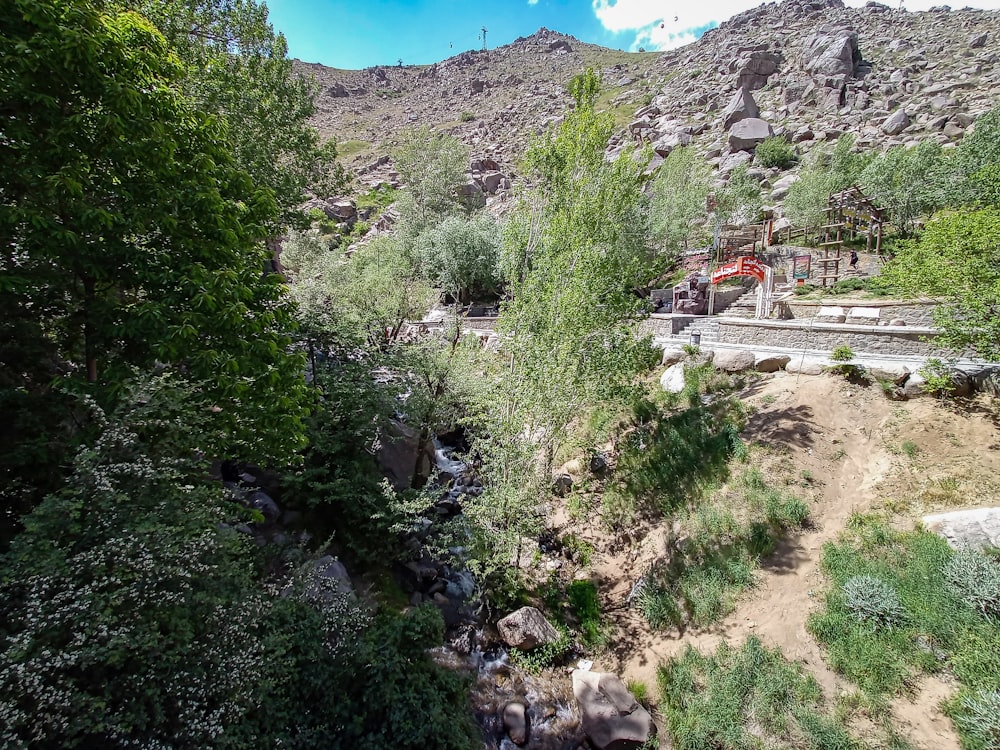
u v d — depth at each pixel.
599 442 15.34
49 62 5.90
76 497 5.25
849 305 20.50
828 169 41.84
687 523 11.73
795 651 8.72
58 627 4.52
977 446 10.40
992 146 28.64
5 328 6.58
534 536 12.89
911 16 87.81
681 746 8.34
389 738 6.69
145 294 7.73
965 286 10.57
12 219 5.50
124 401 6.02
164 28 13.11
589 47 145.62
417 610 8.50
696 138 62.28
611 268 13.47
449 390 14.09
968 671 7.48
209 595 5.78
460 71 134.12
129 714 4.72
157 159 6.93
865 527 9.91
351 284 17.09
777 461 11.80
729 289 27.20
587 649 10.74
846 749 7.36
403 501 11.40
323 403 11.92
